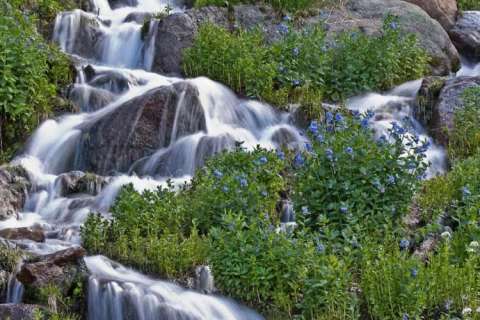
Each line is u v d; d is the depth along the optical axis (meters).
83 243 9.44
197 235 9.28
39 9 15.57
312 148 9.87
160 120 12.20
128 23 15.91
